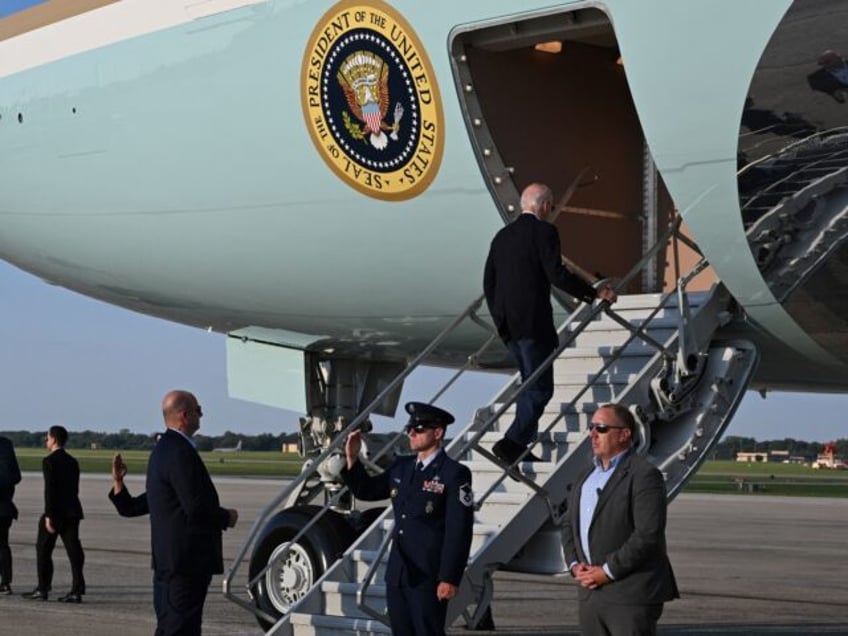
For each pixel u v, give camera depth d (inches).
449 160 397.4
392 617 309.0
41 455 4751.5
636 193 437.4
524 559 377.4
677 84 349.4
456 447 392.8
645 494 261.0
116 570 668.7
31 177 500.7
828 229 345.4
